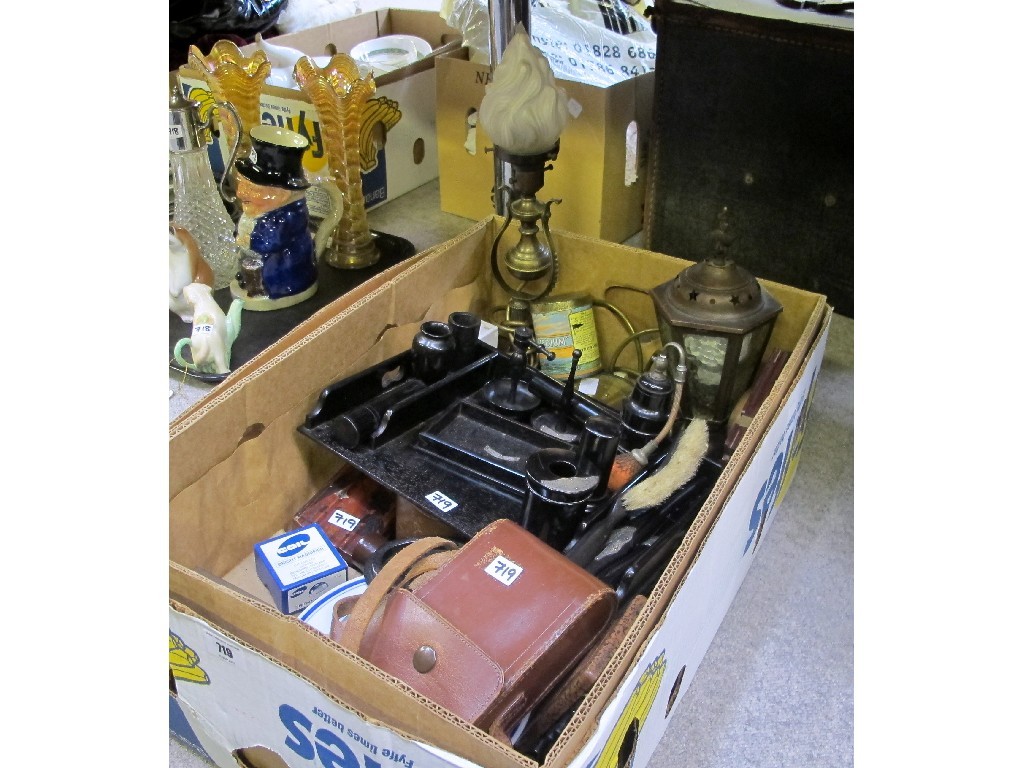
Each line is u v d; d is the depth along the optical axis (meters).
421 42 2.04
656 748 0.91
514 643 0.69
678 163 1.64
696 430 0.98
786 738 0.93
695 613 0.86
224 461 0.99
